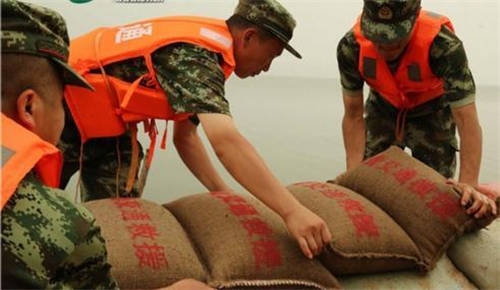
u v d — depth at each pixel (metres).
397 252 1.42
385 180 1.61
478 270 1.47
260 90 7.85
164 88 1.46
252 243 1.33
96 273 0.84
